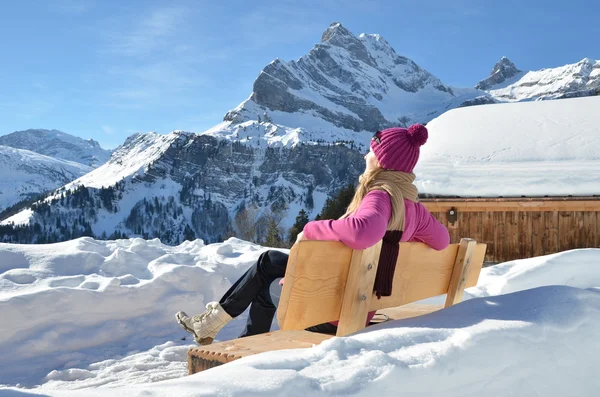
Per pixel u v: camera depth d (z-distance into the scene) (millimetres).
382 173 2422
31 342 3488
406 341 1866
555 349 1992
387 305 2410
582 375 2057
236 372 1544
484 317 2092
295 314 2014
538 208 10930
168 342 3891
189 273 4711
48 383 3031
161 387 1436
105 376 3152
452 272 2941
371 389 1526
